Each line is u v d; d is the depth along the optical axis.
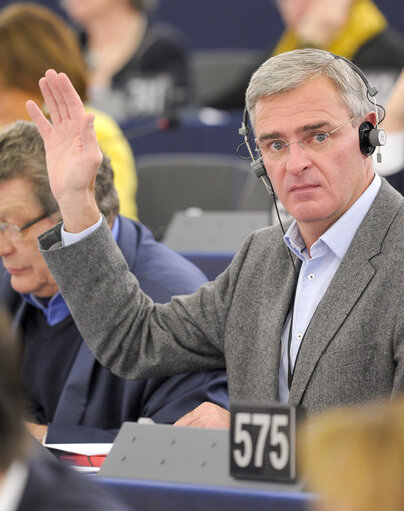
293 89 4.99
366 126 5.07
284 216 7.48
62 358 6.45
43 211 6.13
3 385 2.56
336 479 2.22
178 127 12.02
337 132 4.97
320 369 4.88
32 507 2.73
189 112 13.70
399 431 2.23
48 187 6.11
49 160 5.45
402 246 4.91
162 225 10.52
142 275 6.29
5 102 8.44
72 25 18.59
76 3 15.08
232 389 5.36
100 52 14.97
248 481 3.90
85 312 5.54
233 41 19.17
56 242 5.50
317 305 5.04
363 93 5.07
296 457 3.85
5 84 8.41
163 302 6.12
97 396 6.20
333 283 4.98
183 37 19.20
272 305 5.29
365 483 2.20
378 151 5.14
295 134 4.99
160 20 19.23
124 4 14.84
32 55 8.43
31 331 6.60
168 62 14.77
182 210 10.52
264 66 5.10
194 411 5.46
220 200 10.43
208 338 5.57
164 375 5.71
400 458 2.21
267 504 3.77
